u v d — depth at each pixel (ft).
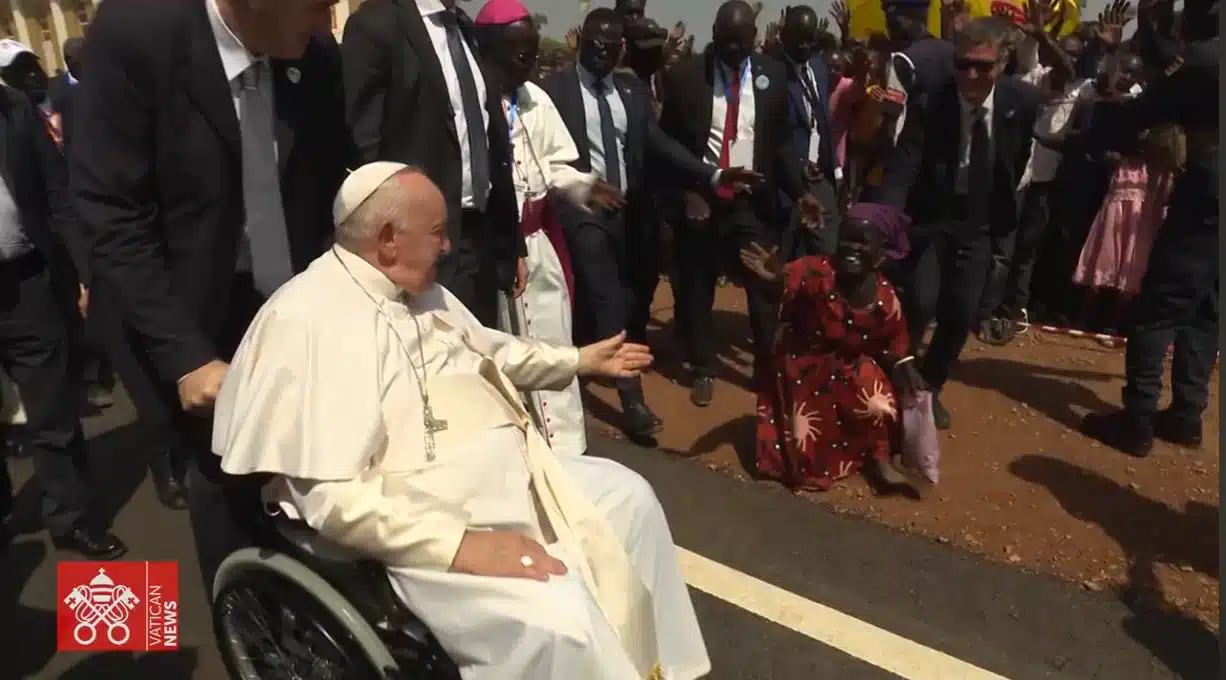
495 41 12.11
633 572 7.31
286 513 6.91
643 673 7.18
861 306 11.95
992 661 9.13
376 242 7.19
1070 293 19.31
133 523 12.69
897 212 12.17
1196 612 9.73
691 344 15.94
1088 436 13.87
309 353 6.86
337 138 8.02
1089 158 16.88
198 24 6.81
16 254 10.72
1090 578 10.37
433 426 7.23
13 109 11.02
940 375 14.17
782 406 12.61
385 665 6.42
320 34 7.73
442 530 6.52
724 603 10.28
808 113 16.72
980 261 13.38
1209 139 11.60
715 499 12.60
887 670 9.09
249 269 7.64
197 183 7.15
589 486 8.11
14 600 10.97
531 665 6.30
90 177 6.89
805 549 11.24
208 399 7.14
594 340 14.94
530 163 12.48
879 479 12.57
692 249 15.42
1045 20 18.67
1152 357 12.70
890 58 14.67
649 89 16.80
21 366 11.14
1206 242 11.96
